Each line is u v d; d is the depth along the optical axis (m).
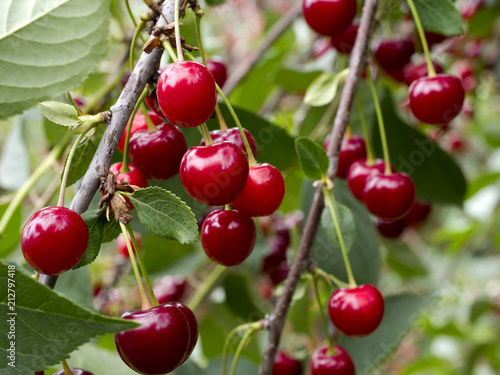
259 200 0.59
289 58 1.01
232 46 1.18
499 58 0.87
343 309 0.62
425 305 0.71
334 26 0.68
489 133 1.26
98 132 0.62
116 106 0.56
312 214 0.63
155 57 0.57
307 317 0.75
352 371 0.64
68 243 0.55
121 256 0.82
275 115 0.92
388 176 0.66
